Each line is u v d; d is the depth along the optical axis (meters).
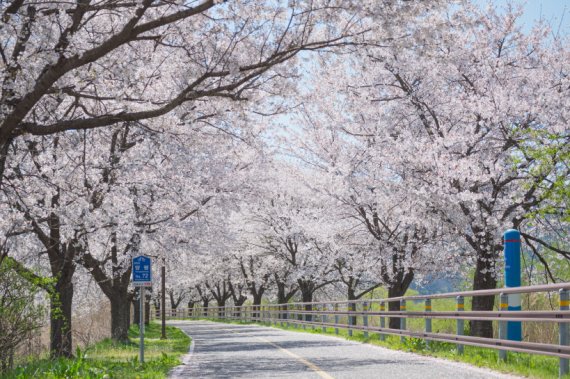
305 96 17.78
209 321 64.06
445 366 11.54
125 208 21.58
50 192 17.25
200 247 29.31
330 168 23.73
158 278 38.09
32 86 11.62
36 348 17.47
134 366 13.84
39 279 15.15
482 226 19.44
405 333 17.22
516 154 20.39
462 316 12.98
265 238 49.97
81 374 11.66
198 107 18.94
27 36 11.98
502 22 21.83
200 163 24.66
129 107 15.86
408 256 24.34
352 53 14.11
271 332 32.22
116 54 14.98
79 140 18.89
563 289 8.78
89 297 34.47
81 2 11.90
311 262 40.19
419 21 13.23
